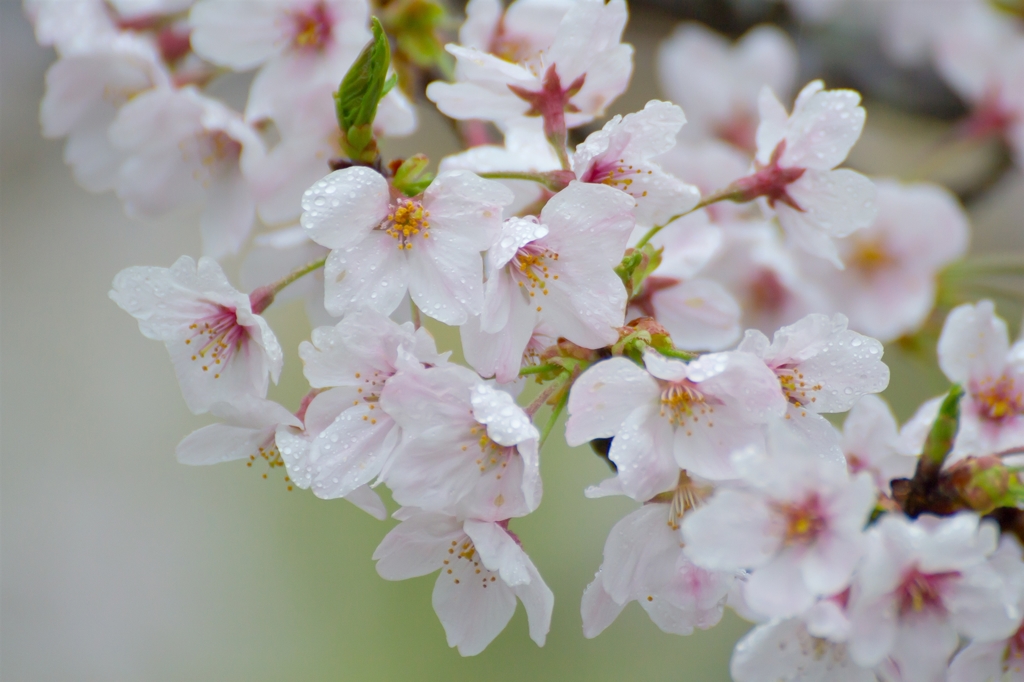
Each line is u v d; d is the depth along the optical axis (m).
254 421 0.69
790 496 0.66
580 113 0.72
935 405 0.71
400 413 0.68
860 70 1.04
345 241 0.68
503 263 0.67
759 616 0.70
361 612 1.18
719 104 0.98
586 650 1.13
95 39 0.77
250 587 1.22
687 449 0.68
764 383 0.67
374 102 0.69
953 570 0.66
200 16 0.74
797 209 0.72
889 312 0.89
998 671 0.68
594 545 1.14
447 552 0.70
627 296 0.69
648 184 0.70
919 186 0.89
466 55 0.71
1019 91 0.96
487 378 0.69
